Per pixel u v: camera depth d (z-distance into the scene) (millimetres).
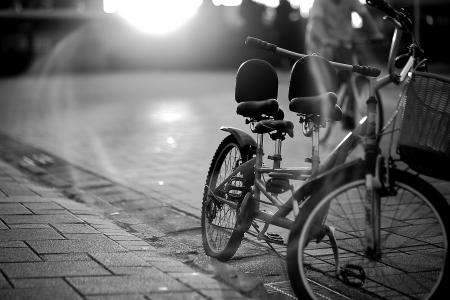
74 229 5062
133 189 7258
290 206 4074
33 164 9008
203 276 3928
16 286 3672
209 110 15781
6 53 48219
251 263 4684
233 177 4684
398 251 4484
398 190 3592
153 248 4672
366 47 9336
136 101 19062
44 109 17438
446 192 6484
